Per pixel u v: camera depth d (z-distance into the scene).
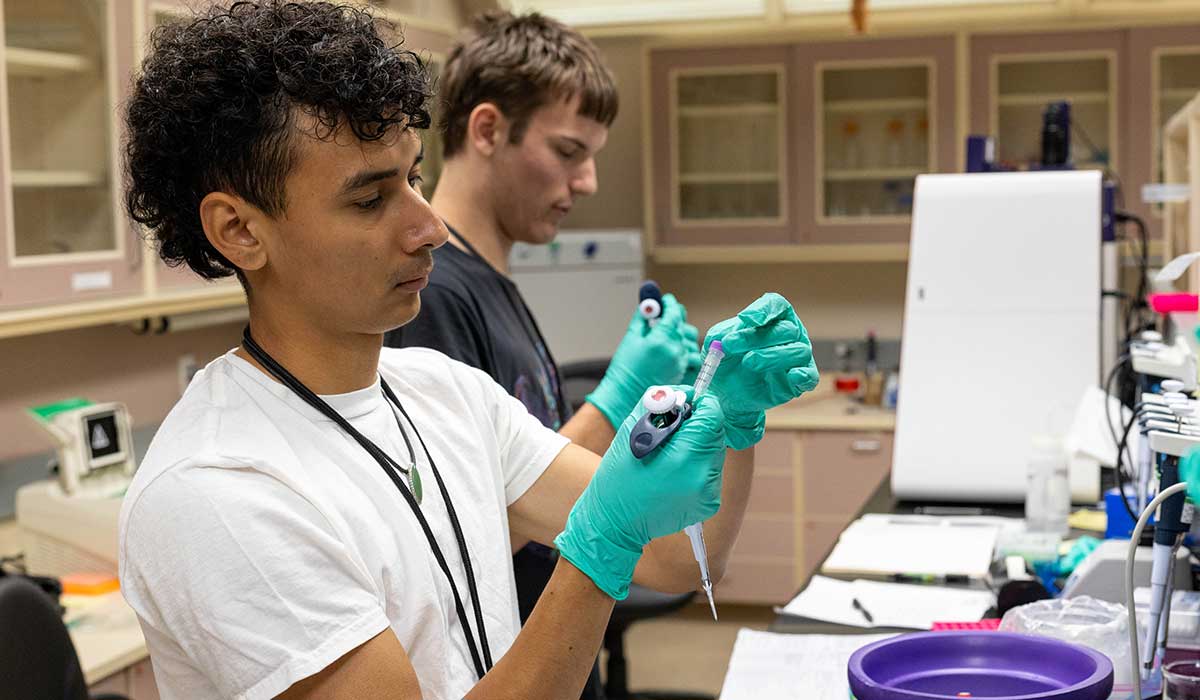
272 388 1.01
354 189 0.95
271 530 0.91
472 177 1.73
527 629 0.95
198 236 1.01
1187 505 1.13
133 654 2.15
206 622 0.90
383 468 1.03
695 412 0.96
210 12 0.99
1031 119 4.31
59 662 1.51
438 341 1.53
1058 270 2.38
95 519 2.51
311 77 0.92
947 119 4.35
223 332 3.85
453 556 1.08
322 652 0.90
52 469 2.71
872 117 4.45
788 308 1.05
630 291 4.55
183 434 0.96
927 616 1.67
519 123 1.71
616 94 1.79
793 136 4.50
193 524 0.91
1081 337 2.36
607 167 5.01
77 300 2.60
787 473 4.32
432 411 1.15
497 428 1.23
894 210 4.47
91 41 2.60
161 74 0.97
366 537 0.99
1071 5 4.35
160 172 0.99
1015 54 4.27
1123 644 1.29
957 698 1.01
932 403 2.39
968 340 2.40
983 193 2.44
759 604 4.78
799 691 1.39
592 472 1.22
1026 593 1.60
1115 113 4.22
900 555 1.93
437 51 3.94
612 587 0.95
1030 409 2.35
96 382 3.31
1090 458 2.23
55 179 2.52
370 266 0.97
